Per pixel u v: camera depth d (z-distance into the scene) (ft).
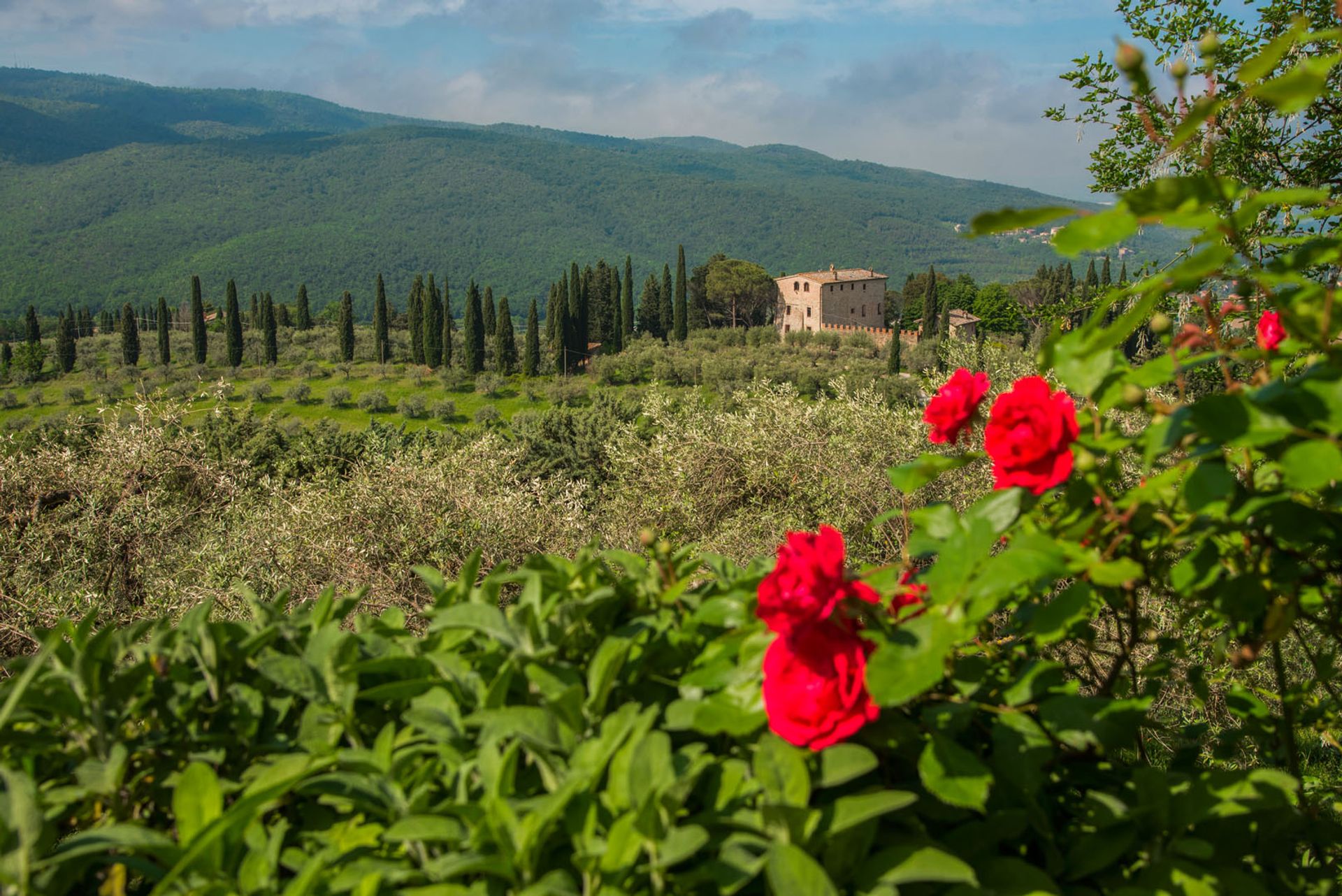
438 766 4.42
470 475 33.63
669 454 35.14
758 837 3.70
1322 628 5.44
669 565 5.23
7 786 3.86
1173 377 4.66
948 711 4.54
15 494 28.30
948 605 3.89
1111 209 3.60
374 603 28.25
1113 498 5.00
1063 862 4.36
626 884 3.57
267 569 29.43
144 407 33.24
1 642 23.45
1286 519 4.21
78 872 3.78
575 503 35.35
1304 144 16.61
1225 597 4.54
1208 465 3.99
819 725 3.80
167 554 29.99
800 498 31.24
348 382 223.92
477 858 3.63
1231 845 4.68
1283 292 4.53
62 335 244.01
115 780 4.21
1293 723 5.87
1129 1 18.43
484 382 217.56
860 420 31.71
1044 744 4.47
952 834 4.27
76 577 26.35
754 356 211.82
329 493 31.68
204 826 3.94
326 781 4.20
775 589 3.74
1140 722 4.71
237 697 5.06
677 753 4.29
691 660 5.04
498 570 5.61
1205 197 3.58
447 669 4.82
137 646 5.27
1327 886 4.59
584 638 4.98
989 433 4.63
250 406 63.31
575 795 3.90
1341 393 3.69
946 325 239.09
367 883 3.62
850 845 3.84
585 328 246.68
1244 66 3.37
